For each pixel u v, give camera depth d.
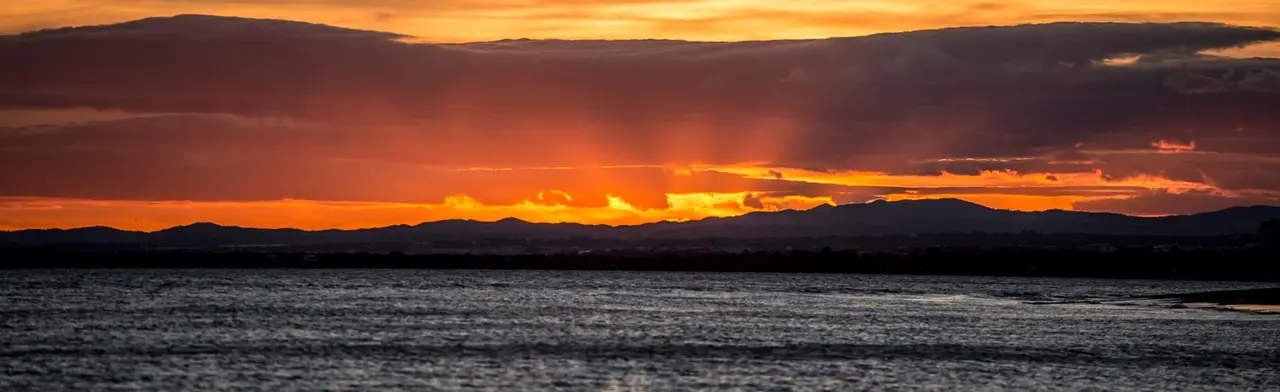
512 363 163.00
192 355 167.75
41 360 159.00
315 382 143.75
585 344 190.75
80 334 197.75
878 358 175.00
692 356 174.62
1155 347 193.50
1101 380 153.50
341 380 145.38
